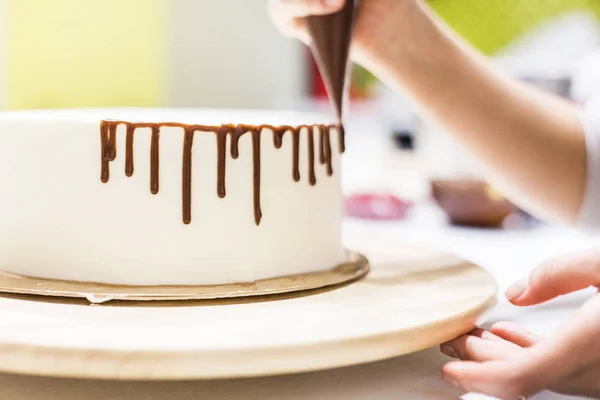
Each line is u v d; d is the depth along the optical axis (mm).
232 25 2256
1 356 609
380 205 1420
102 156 726
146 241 731
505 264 1061
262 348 612
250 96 2346
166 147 727
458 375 646
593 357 629
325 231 803
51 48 1886
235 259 746
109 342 613
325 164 799
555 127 1015
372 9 898
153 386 667
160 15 2088
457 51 971
